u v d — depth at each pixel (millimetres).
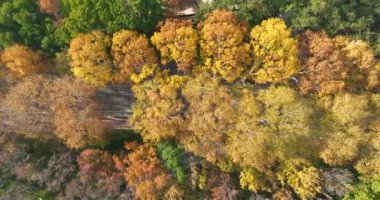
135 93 52781
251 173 51969
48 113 54531
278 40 47156
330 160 49875
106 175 53875
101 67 50969
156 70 51094
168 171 52750
